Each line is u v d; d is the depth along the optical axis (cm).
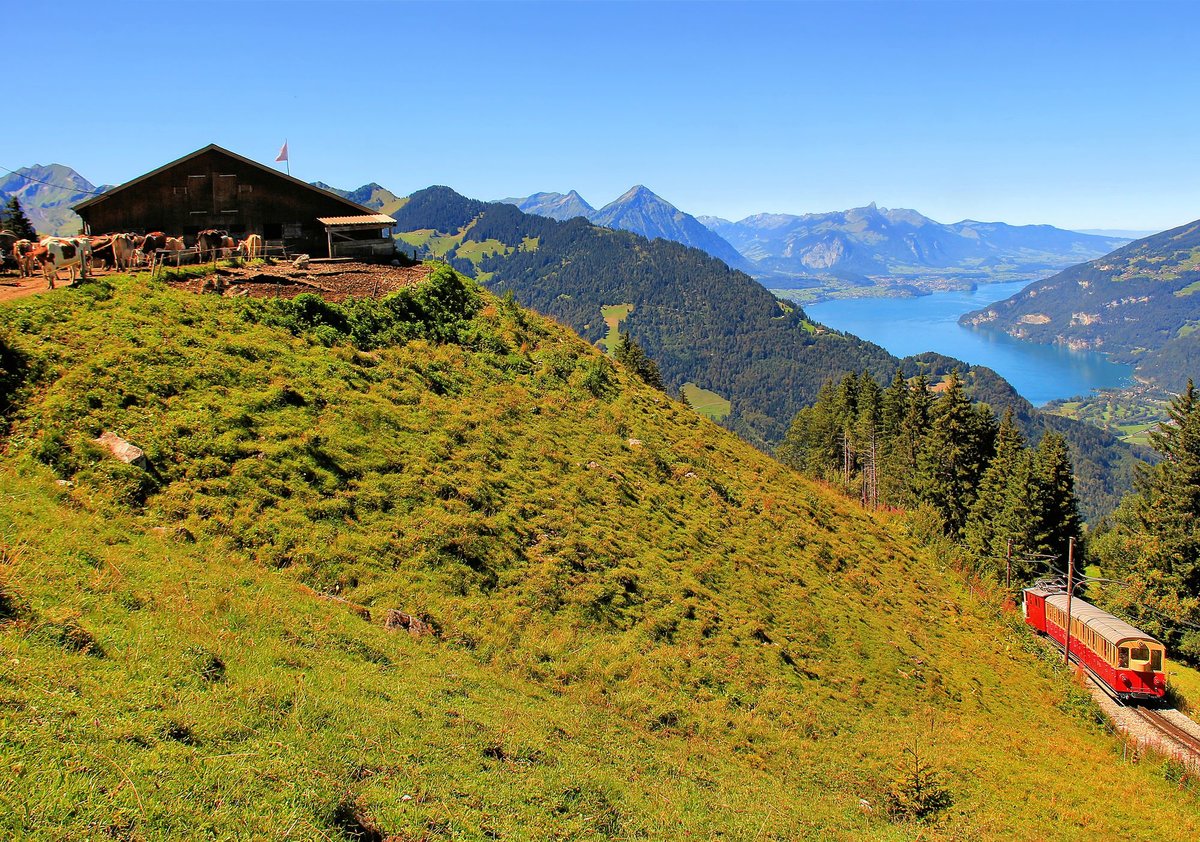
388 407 2722
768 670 2359
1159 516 6378
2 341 2142
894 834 1630
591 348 4938
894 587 3875
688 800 1433
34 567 1259
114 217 4431
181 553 1625
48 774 802
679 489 3394
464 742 1289
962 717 2747
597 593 2275
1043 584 5403
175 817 814
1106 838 2066
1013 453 7706
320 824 898
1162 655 3906
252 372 2502
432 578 1989
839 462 10800
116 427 1977
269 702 1148
